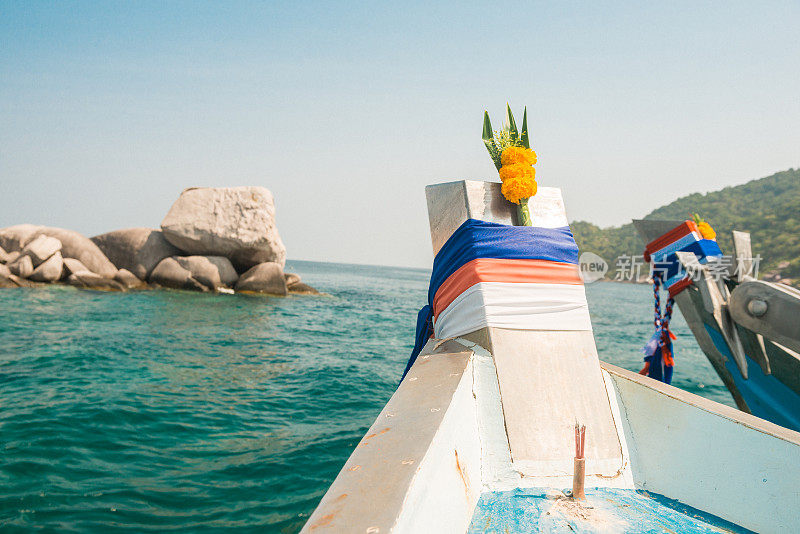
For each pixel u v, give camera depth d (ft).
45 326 54.54
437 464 5.77
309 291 124.98
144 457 19.57
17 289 88.58
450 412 6.89
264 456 20.30
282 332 62.08
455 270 10.41
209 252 106.83
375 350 52.44
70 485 16.57
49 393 28.58
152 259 104.99
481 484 7.66
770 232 449.06
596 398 9.11
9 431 21.65
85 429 22.39
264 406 28.45
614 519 7.07
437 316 11.35
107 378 33.14
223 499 16.11
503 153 11.18
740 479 7.54
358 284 242.37
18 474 17.16
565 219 11.11
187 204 106.63
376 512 4.23
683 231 20.70
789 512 6.93
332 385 34.71
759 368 19.35
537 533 6.53
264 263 108.88
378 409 28.96
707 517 7.41
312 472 18.66
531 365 9.16
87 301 79.25
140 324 60.13
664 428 8.73
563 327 9.72
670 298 21.30
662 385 9.31
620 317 110.32
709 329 20.68
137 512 14.93
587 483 8.12
